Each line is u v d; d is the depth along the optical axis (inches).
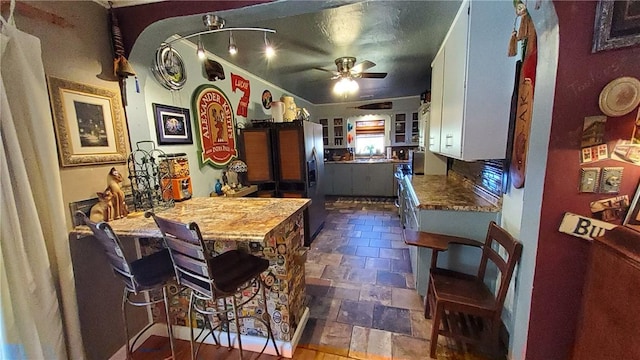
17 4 44.0
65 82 51.6
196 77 99.3
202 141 102.9
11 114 42.4
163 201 70.5
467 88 65.2
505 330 63.6
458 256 76.8
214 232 49.7
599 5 35.6
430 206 75.7
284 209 64.1
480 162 90.1
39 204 47.1
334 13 74.3
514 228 61.1
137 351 66.8
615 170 38.2
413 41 95.7
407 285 93.9
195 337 69.4
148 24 61.1
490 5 61.4
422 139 160.6
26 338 44.2
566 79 38.5
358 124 249.4
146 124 71.4
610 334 35.9
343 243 134.3
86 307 57.1
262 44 97.0
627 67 36.0
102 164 59.4
